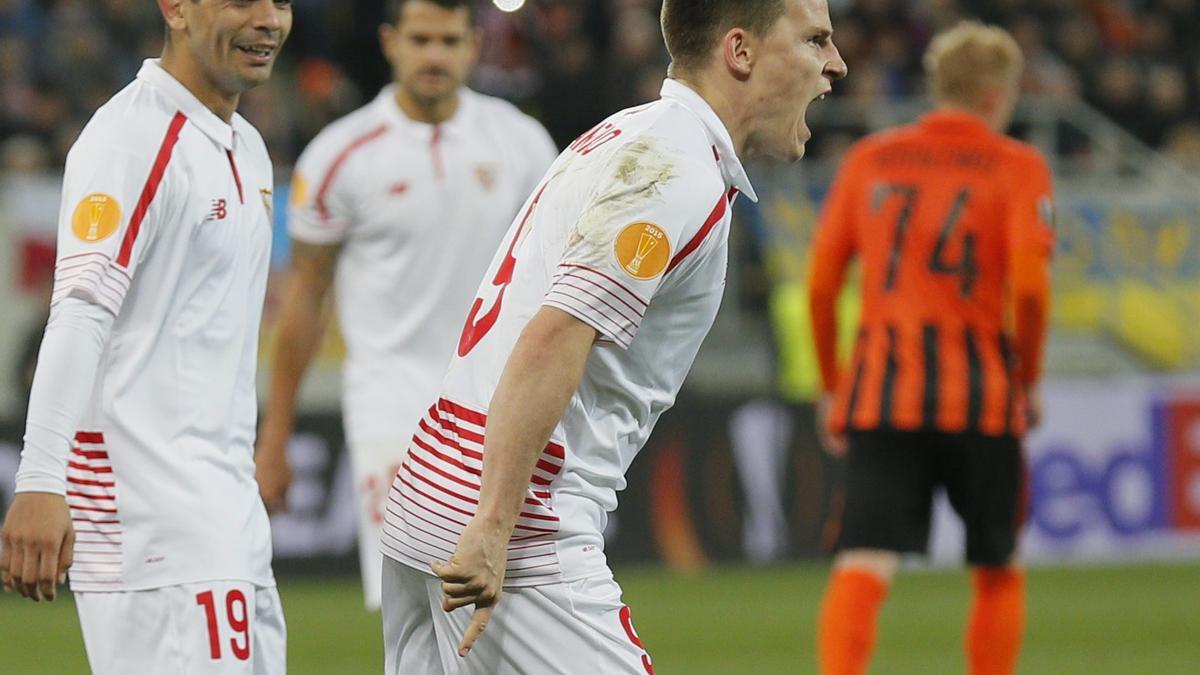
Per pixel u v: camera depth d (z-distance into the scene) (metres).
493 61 51.72
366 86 50.78
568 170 11.61
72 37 47.41
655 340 11.58
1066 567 41.94
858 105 49.94
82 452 12.54
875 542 20.02
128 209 12.24
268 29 13.03
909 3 56.53
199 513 12.65
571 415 11.45
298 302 20.66
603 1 52.16
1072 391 43.47
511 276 11.66
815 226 47.31
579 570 11.55
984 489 20.28
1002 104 20.94
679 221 11.00
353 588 37.34
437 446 11.77
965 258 20.39
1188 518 43.97
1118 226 49.28
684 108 11.59
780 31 11.76
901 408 20.16
